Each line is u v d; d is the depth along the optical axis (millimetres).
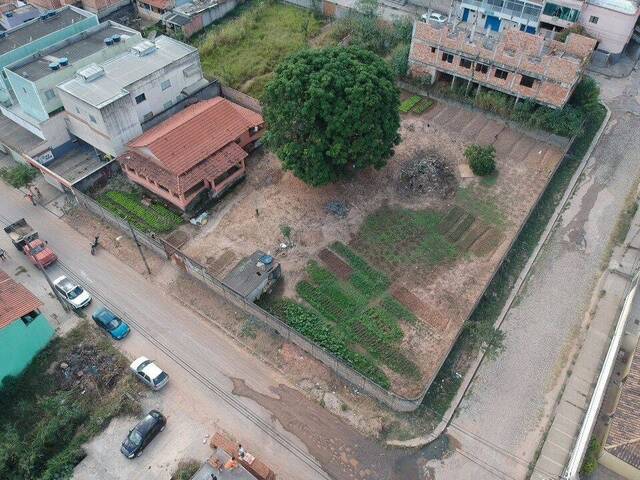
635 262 43656
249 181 50781
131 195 49812
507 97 56406
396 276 42750
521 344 39000
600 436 33750
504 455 33781
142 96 51656
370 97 42375
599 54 63438
